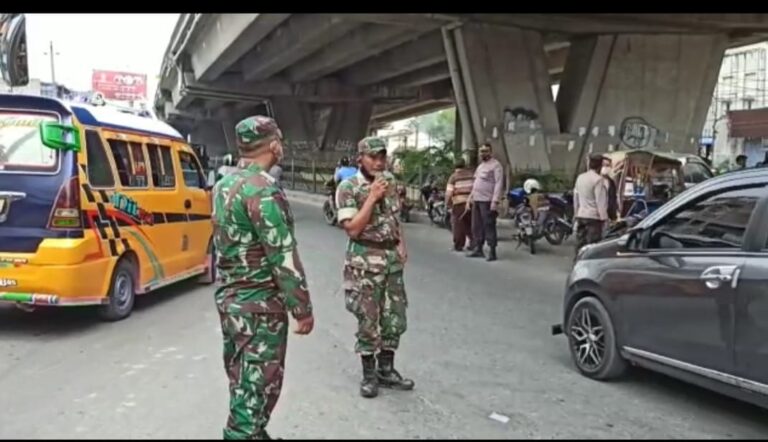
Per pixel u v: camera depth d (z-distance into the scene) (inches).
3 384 202.5
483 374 218.7
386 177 196.4
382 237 195.5
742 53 1966.0
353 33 1034.1
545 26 850.1
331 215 674.2
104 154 275.3
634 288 201.3
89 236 260.5
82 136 262.4
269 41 1112.8
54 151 255.6
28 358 229.1
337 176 634.8
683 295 185.9
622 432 174.1
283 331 143.0
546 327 282.2
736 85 1975.9
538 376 218.1
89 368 218.4
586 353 218.7
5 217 251.4
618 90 900.0
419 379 211.9
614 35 892.6
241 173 141.0
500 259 471.5
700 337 181.3
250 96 1470.2
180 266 335.3
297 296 137.9
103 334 260.7
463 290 359.6
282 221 136.9
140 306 312.8
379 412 183.6
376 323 195.6
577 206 399.2
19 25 436.1
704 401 197.6
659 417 185.0
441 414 183.5
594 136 888.9
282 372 144.9
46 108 258.7
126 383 203.8
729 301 173.2
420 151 834.8
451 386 206.2
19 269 250.8
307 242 538.6
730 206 183.6
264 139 141.6
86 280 259.3
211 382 204.7
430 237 589.0
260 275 139.5
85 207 259.4
